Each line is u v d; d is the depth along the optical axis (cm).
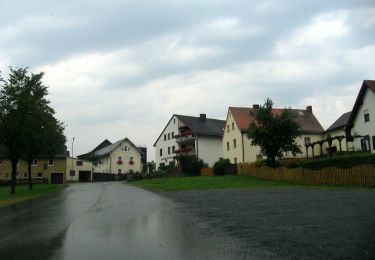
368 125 4241
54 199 2505
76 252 822
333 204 1488
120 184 4766
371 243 791
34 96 3416
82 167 8100
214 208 1558
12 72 3353
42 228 1184
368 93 4231
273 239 872
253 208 1482
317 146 6116
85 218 1390
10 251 855
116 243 902
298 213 1267
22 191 3762
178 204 1809
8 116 3297
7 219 1479
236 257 734
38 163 7450
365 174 2758
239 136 5859
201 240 901
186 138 7425
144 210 1595
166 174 6069
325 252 737
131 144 9150
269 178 4106
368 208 1321
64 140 4431
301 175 3466
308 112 6638
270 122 4078
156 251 808
